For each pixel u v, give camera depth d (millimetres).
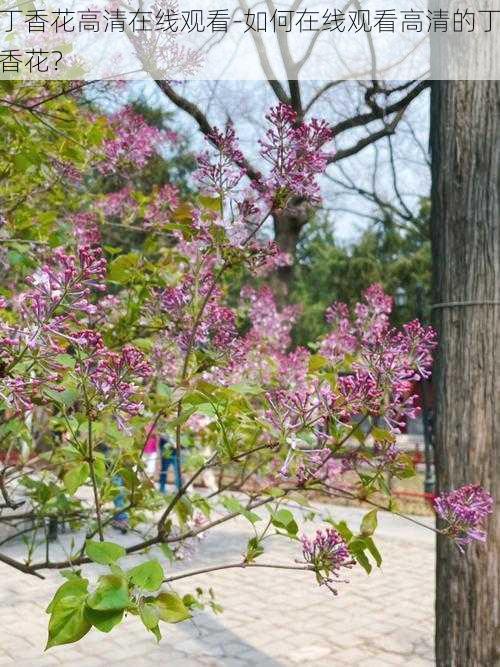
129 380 1718
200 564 7332
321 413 1904
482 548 3057
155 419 2150
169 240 3641
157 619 1404
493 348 3121
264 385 2709
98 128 2986
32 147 2660
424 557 8125
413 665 4934
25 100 2883
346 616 5961
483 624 3059
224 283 3105
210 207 1958
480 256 3150
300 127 1805
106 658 4852
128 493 2449
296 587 6727
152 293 2490
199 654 4992
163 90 3688
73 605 1320
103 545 1459
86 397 1678
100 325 2828
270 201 1894
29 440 2656
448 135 3232
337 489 2078
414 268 18844
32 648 4953
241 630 5512
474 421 3117
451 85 3219
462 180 3191
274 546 8273
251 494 2369
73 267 1521
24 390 1578
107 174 3584
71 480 1821
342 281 19688
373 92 6523
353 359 2180
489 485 3088
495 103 3166
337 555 1906
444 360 3215
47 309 1524
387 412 1934
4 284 3035
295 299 19516
